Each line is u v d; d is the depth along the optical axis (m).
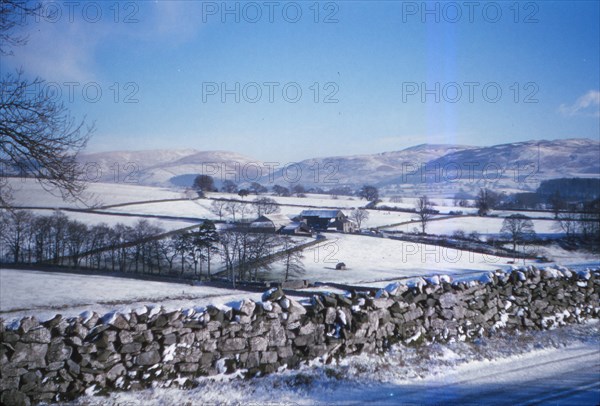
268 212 92.81
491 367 10.17
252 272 56.97
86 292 47.69
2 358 7.95
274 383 9.04
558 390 8.68
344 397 8.43
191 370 9.10
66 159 10.66
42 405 7.98
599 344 12.04
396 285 11.65
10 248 61.91
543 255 60.34
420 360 10.40
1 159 10.25
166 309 9.38
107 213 87.94
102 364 8.53
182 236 64.25
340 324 10.39
